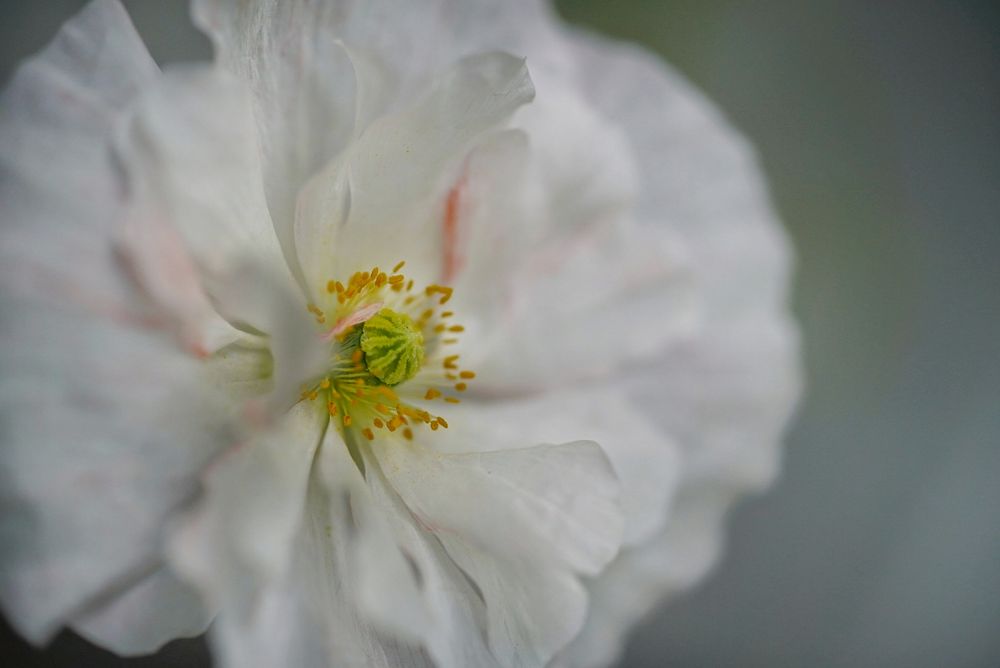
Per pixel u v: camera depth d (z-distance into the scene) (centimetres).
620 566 34
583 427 33
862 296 42
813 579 42
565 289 33
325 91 30
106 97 29
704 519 35
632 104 34
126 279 28
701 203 35
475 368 33
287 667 29
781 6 41
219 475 29
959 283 42
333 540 30
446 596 31
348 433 32
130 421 28
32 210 28
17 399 28
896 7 42
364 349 32
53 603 28
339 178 30
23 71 28
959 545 42
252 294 29
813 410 42
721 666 41
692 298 33
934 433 42
